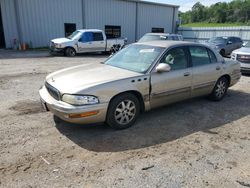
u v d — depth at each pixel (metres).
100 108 3.97
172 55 4.98
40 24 20.77
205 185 2.96
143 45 5.32
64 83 4.13
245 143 4.05
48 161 3.36
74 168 3.22
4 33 19.62
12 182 2.91
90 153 3.60
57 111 3.96
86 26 23.38
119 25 25.73
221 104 6.08
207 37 27.95
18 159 3.38
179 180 3.04
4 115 4.95
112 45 18.48
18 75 9.25
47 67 11.37
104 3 23.97
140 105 4.65
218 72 5.91
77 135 4.15
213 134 4.36
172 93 4.96
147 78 4.48
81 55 17.44
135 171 3.20
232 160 3.53
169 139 4.12
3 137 4.00
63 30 22.14
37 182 2.93
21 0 19.48
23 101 5.91
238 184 3.00
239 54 10.15
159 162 3.42
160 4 28.20
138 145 3.88
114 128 4.34
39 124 4.54
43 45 21.31
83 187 2.86
